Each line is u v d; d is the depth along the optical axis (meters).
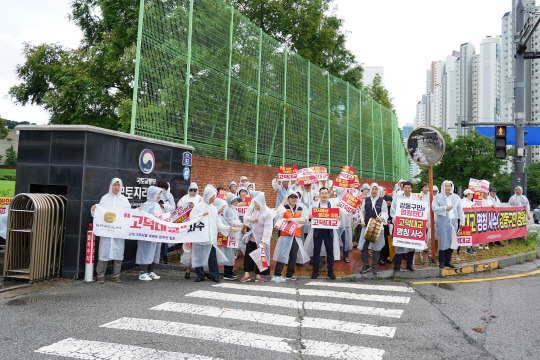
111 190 7.87
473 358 4.32
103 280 7.70
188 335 4.82
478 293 7.29
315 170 13.14
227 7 13.85
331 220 8.34
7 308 5.82
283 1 25.55
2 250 10.77
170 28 11.23
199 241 7.86
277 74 16.91
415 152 9.67
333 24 29.59
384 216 8.82
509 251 11.51
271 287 7.60
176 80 11.43
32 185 8.37
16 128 8.04
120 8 22.17
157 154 10.07
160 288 7.32
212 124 13.13
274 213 8.23
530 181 61.31
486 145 28.81
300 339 4.78
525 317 5.81
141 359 4.10
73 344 4.46
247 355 4.27
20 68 24.44
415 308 6.21
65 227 7.87
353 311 5.99
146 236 7.82
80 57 22.89
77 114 21.05
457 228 9.79
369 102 26.73
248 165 14.85
